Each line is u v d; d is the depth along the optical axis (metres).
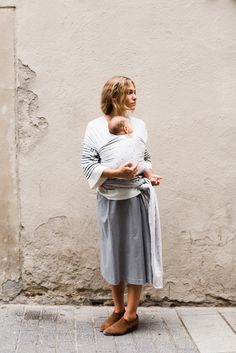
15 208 4.62
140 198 4.05
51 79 4.59
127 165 3.84
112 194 4.00
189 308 4.65
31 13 4.57
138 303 4.49
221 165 4.61
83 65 4.58
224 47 4.58
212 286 4.67
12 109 4.60
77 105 4.59
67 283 4.67
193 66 4.58
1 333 4.06
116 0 4.56
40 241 4.64
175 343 3.92
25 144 4.61
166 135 4.59
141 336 4.05
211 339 3.99
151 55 4.57
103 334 4.07
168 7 4.56
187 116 4.59
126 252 4.04
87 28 4.57
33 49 4.58
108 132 3.99
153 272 3.98
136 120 4.15
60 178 4.61
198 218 4.63
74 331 4.13
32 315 4.44
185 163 4.60
